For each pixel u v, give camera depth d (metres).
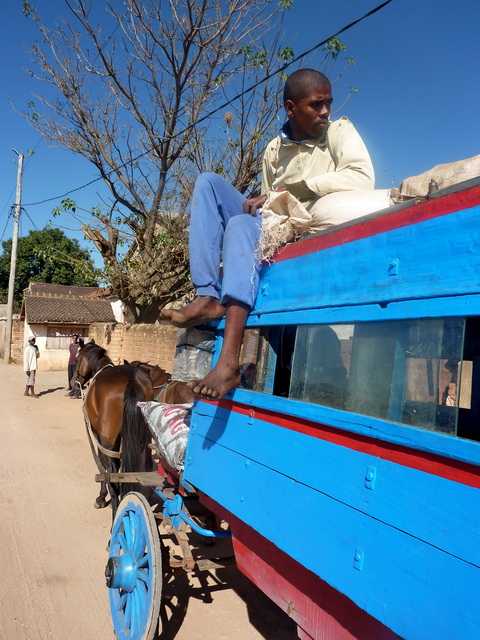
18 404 16.22
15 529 6.09
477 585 1.60
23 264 50.91
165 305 17.34
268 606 4.53
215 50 13.47
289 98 3.55
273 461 2.63
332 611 2.34
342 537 2.13
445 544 1.71
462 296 1.78
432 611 1.72
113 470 6.13
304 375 2.59
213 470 3.23
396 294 2.03
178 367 3.88
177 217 15.02
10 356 32.94
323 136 3.59
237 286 2.97
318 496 2.29
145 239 15.51
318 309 2.47
